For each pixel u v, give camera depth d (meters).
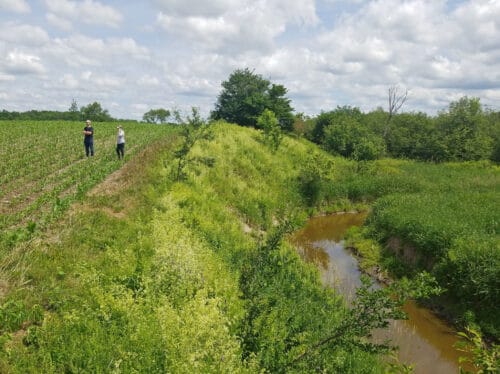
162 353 6.50
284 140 40.50
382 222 20.59
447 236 15.62
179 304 7.98
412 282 5.61
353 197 30.55
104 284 8.58
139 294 8.45
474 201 22.73
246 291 8.01
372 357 9.70
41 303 7.66
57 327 6.91
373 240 20.19
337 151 48.38
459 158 49.38
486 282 12.71
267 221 20.39
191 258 9.16
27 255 8.84
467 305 13.23
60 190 16.42
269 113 37.62
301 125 55.16
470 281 13.12
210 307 7.16
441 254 15.25
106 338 6.88
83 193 14.68
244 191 23.30
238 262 12.52
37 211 13.76
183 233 11.60
